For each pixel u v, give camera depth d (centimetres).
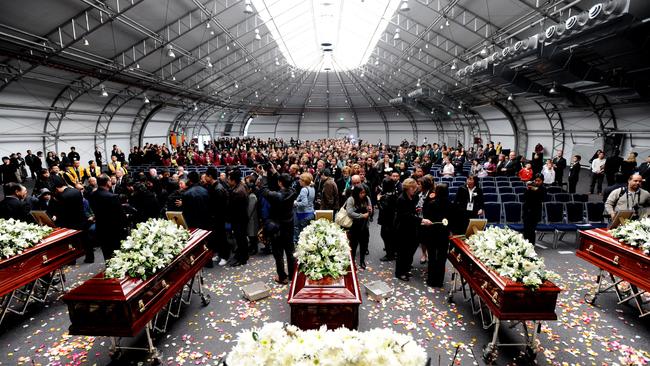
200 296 411
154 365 300
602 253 393
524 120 1919
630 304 406
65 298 258
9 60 1005
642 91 993
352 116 3934
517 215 657
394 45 1666
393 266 533
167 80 1619
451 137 3017
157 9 998
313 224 363
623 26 612
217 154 1644
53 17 870
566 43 771
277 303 416
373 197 930
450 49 1414
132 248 307
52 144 1509
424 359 190
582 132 1567
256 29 1395
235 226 527
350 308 268
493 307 293
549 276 283
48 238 405
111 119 1814
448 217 436
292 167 767
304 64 2438
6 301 365
